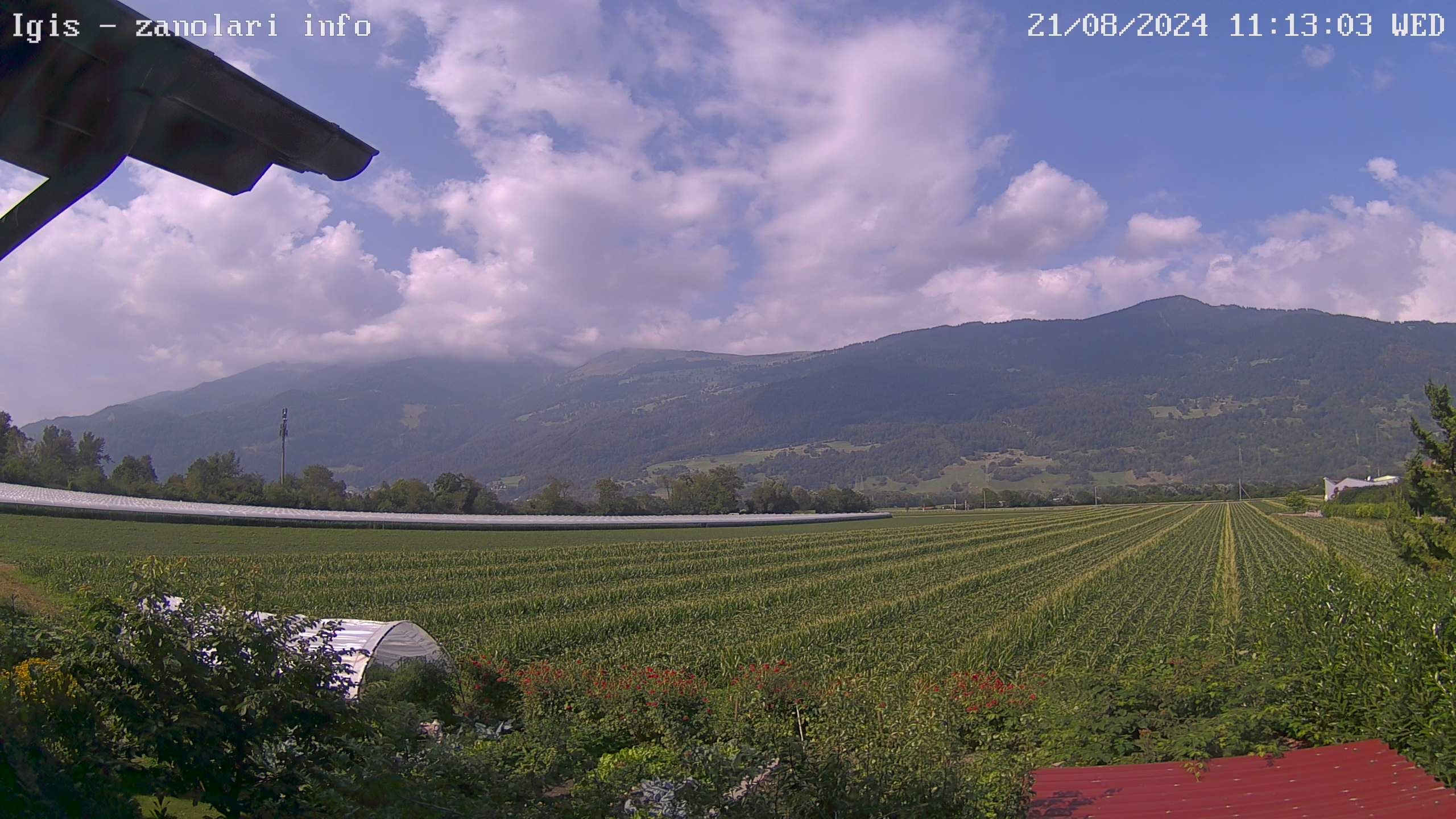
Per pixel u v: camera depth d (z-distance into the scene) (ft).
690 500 493.77
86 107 10.06
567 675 59.82
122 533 170.91
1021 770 30.19
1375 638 37.42
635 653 86.22
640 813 24.12
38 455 356.38
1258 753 35.83
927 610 118.42
